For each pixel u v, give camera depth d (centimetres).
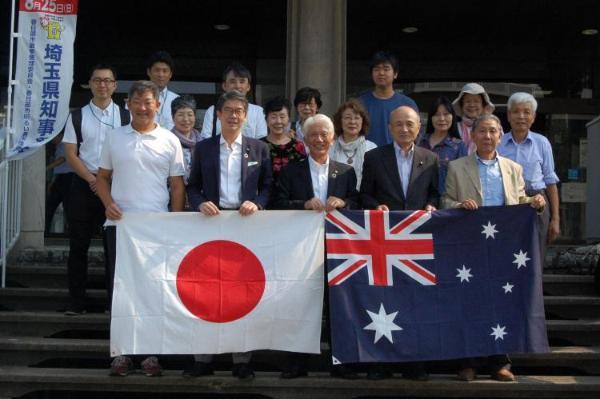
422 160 530
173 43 1033
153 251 510
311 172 526
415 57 1035
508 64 1030
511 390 513
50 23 646
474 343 511
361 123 580
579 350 560
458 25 1007
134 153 513
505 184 532
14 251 696
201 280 511
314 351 509
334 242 512
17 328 593
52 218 848
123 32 1027
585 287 654
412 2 932
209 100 1028
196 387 513
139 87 507
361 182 544
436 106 603
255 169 523
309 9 770
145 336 504
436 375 536
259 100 1025
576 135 1008
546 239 597
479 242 520
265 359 562
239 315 511
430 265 516
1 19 959
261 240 516
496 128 529
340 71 774
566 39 1020
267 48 1026
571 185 1002
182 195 530
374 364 518
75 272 598
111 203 514
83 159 604
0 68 1020
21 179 700
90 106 612
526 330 512
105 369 551
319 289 514
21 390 524
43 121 643
